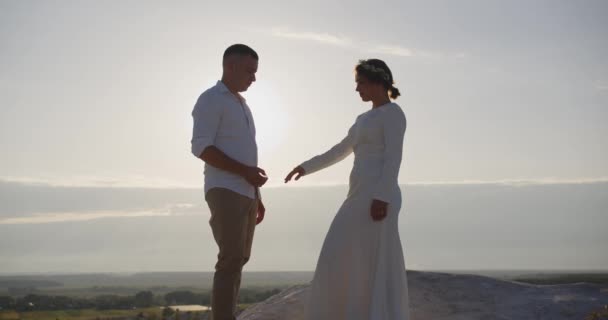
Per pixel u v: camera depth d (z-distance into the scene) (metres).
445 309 5.68
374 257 4.82
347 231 4.91
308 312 4.96
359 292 4.81
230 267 4.90
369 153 4.97
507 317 5.43
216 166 4.83
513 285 6.35
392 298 4.79
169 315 32.22
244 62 5.07
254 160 5.13
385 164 4.82
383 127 4.90
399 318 4.78
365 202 4.88
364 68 5.06
